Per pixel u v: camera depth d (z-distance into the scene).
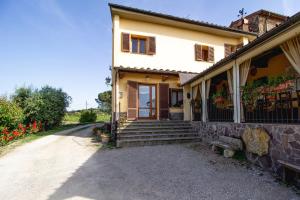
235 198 3.81
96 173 5.38
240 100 6.89
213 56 14.60
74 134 13.60
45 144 9.80
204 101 9.62
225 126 7.62
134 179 4.89
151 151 7.73
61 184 4.64
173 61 13.45
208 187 4.34
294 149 4.50
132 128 9.84
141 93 12.59
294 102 5.96
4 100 10.84
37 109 14.43
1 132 9.50
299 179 4.23
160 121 10.91
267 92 5.82
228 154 6.46
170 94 12.98
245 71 6.71
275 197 3.80
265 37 5.37
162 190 4.23
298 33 4.60
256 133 5.76
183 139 9.36
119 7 11.66
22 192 4.25
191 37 14.14
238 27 15.77
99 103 37.31
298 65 4.85
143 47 13.11
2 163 6.57
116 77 11.61
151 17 12.58
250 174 5.05
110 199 3.84
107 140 9.95
